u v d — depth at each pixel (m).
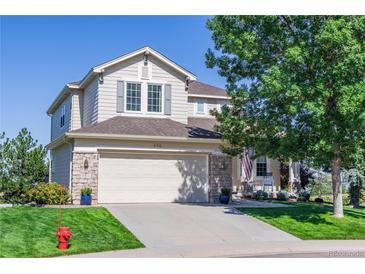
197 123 28.23
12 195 26.09
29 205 20.78
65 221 16.56
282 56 18.92
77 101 28.58
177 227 16.75
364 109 16.59
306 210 20.48
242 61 20.31
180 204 22.11
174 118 25.58
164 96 25.47
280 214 19.47
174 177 23.09
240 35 19.00
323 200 29.03
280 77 16.98
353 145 17.81
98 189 21.77
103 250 13.36
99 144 21.75
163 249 13.61
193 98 31.16
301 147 18.58
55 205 20.42
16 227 15.30
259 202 25.12
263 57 19.45
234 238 15.47
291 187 30.62
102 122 23.27
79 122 28.45
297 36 18.44
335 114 17.66
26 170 26.95
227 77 20.89
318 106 16.66
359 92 16.31
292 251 13.87
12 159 26.78
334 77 17.09
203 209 20.42
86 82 26.92
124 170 22.31
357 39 17.47
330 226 17.67
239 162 31.58
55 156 28.20
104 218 17.50
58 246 13.40
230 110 20.97
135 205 21.19
